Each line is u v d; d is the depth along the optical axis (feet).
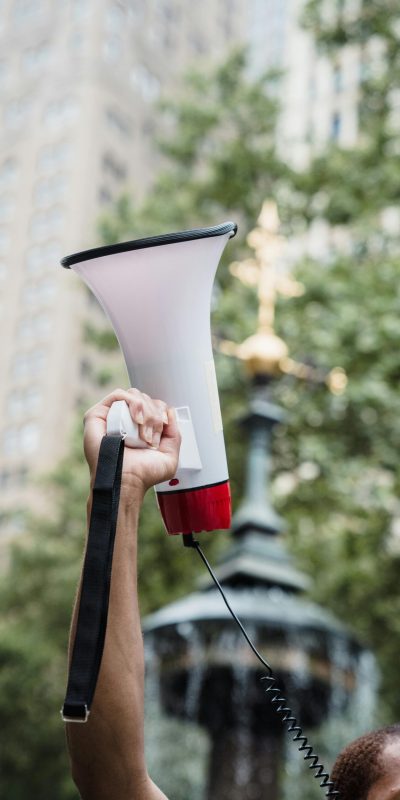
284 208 58.44
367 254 56.59
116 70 300.81
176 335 5.99
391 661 58.23
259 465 36.63
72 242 275.39
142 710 5.22
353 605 58.54
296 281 52.70
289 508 53.57
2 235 288.30
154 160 305.12
